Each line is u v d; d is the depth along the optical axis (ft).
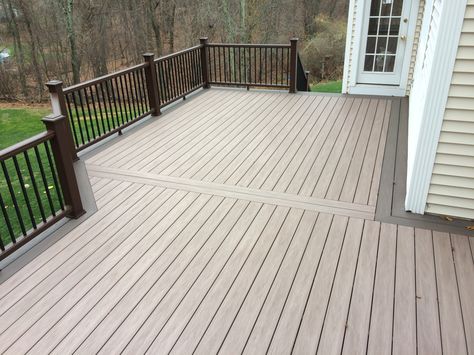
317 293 7.81
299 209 10.64
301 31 52.65
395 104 19.04
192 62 21.42
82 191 11.98
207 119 17.87
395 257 8.72
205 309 7.53
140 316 7.42
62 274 8.55
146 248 9.31
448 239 9.26
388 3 18.85
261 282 8.14
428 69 9.98
